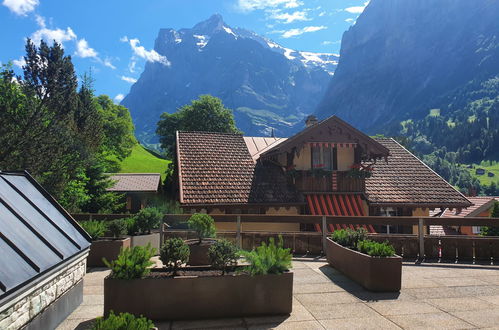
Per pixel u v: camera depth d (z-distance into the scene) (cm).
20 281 446
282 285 644
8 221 554
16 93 1695
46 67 1770
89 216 1283
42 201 729
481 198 3312
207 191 1880
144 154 7606
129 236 1123
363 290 789
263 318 625
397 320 615
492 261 1083
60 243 626
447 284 838
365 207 2042
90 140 1981
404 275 923
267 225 1916
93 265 1006
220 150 2225
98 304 698
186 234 1222
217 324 598
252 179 2031
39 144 1616
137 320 404
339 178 2042
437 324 597
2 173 716
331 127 2011
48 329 550
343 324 598
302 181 2008
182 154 2122
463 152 17325
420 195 2066
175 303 613
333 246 1000
